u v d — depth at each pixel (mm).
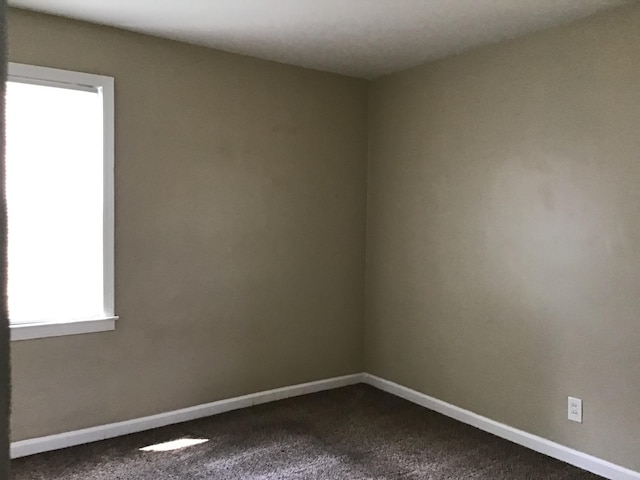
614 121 2869
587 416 3018
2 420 374
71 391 3234
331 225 4211
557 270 3141
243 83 3760
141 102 3385
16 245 3102
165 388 3559
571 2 2785
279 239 3971
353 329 4371
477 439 3402
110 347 3348
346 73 4168
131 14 3041
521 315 3330
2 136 362
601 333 2949
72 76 3154
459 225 3684
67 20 3129
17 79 3029
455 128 3691
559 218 3125
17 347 3064
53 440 3182
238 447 3252
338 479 2885
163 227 3500
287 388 4078
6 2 374
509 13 2945
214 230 3693
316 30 3254
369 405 3955
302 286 4098
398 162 4109
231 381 3826
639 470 2814
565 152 3088
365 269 4395
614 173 2875
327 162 4164
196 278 3641
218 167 3686
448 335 3777
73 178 3256
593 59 2949
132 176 3375
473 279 3605
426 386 3947
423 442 3354
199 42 3510
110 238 3303
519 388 3352
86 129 3285
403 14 2980
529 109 3260
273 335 3990
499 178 3434
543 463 3092
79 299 3299
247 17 3057
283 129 3947
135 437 3371
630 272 2824
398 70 4062
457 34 3285
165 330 3541
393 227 4164
